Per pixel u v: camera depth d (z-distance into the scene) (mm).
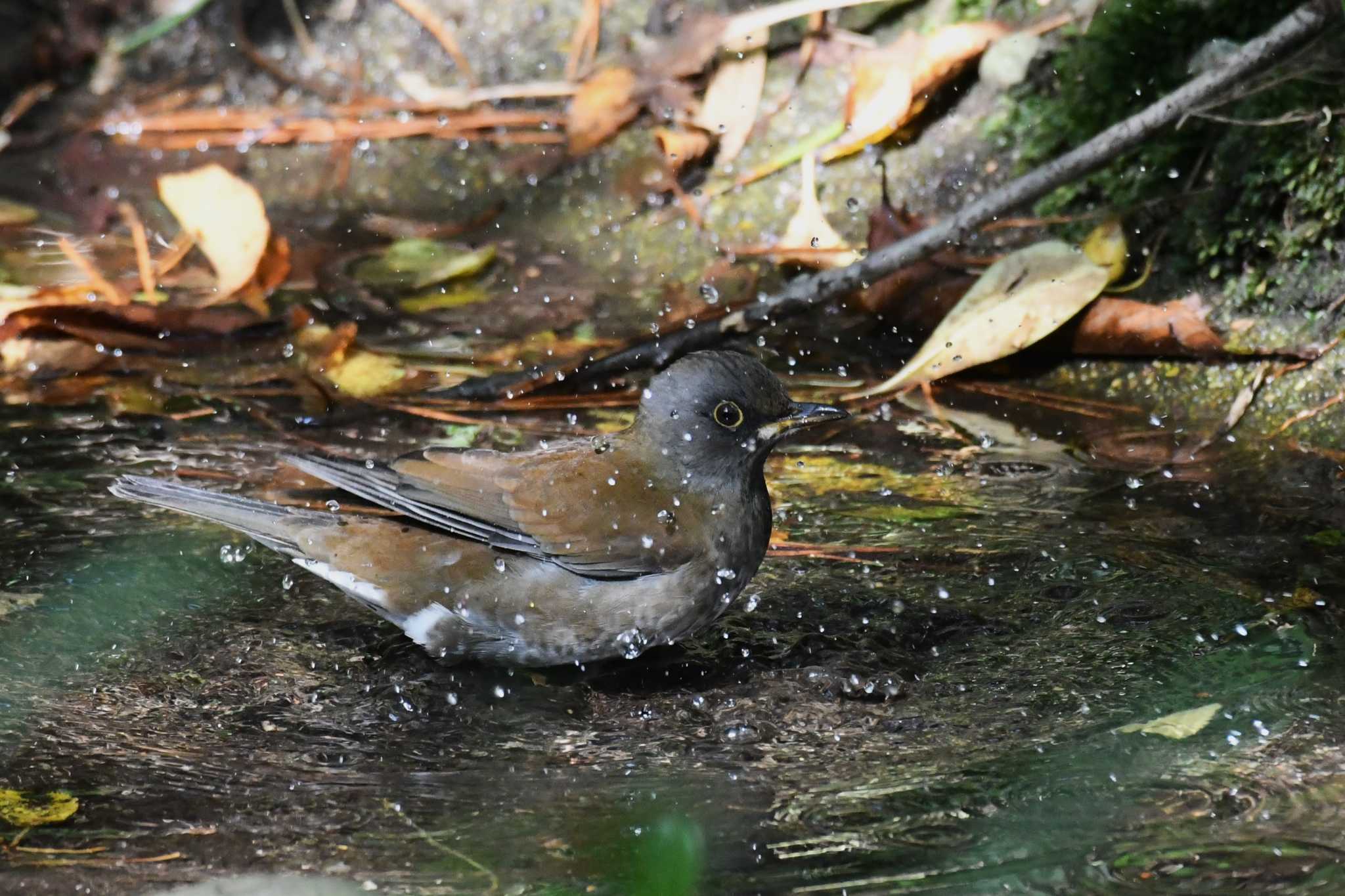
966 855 6793
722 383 9078
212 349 13078
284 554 9422
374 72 16828
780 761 7738
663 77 15492
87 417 11930
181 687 8547
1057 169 11930
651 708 8422
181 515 10516
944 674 8562
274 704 8398
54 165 16094
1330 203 12219
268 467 11141
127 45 17344
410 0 16969
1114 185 13383
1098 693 8258
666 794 7430
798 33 15391
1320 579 9289
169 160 16141
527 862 6812
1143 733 7809
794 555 9961
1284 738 7648
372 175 15789
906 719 8117
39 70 17188
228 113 16719
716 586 9094
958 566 9711
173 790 7492
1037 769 7520
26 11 17219
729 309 13055
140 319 13016
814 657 8820
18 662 8727
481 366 12688
